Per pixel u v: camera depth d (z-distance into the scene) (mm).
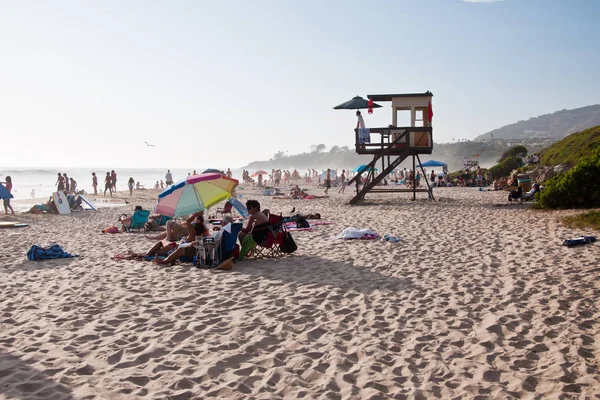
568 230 12812
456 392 4379
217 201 12844
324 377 4723
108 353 5312
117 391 4398
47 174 142125
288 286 8133
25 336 5867
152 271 9516
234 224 9953
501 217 16688
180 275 9109
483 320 6219
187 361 5102
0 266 10180
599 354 5082
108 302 7348
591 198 18250
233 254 10180
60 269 9805
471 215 17688
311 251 11312
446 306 6852
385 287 7922
